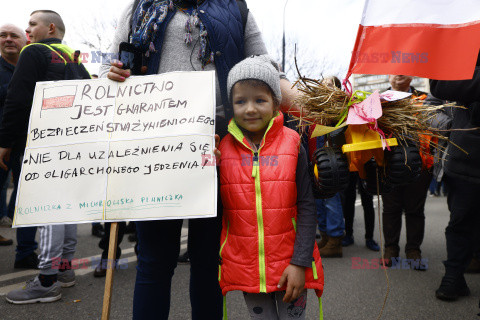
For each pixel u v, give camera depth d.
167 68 1.56
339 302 2.57
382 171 1.39
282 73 1.71
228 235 1.49
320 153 1.36
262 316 1.51
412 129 1.36
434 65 1.46
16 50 3.36
